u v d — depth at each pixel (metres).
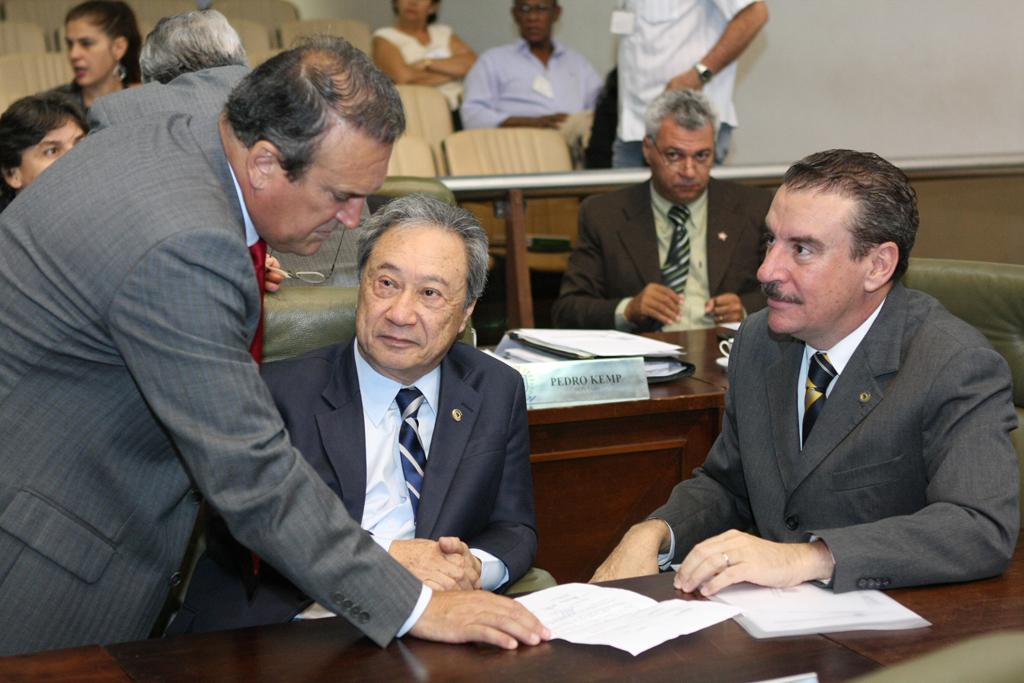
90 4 4.16
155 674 1.23
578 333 2.55
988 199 3.68
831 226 1.64
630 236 3.36
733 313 3.13
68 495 1.45
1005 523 1.52
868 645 1.30
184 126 1.42
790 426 1.80
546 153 4.55
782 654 1.27
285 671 1.24
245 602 1.60
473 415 1.80
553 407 2.22
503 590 1.76
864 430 1.70
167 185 1.32
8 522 1.42
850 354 1.75
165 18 2.30
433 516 1.73
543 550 2.30
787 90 5.36
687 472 2.38
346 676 1.23
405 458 1.77
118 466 1.48
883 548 1.46
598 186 3.44
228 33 2.28
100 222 1.32
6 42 5.73
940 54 4.51
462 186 3.29
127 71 4.24
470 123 5.55
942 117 4.54
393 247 1.71
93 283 1.32
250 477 1.29
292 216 1.38
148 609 1.55
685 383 2.45
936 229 3.65
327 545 1.31
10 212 1.43
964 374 1.64
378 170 1.34
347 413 1.74
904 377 1.69
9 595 1.43
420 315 1.70
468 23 7.59
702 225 3.40
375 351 1.71
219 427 1.29
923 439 1.67
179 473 1.53
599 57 6.43
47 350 1.39
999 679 0.64
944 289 2.05
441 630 1.32
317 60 1.31
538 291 3.37
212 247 1.28
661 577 1.54
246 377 1.31
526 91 5.50
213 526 1.66
